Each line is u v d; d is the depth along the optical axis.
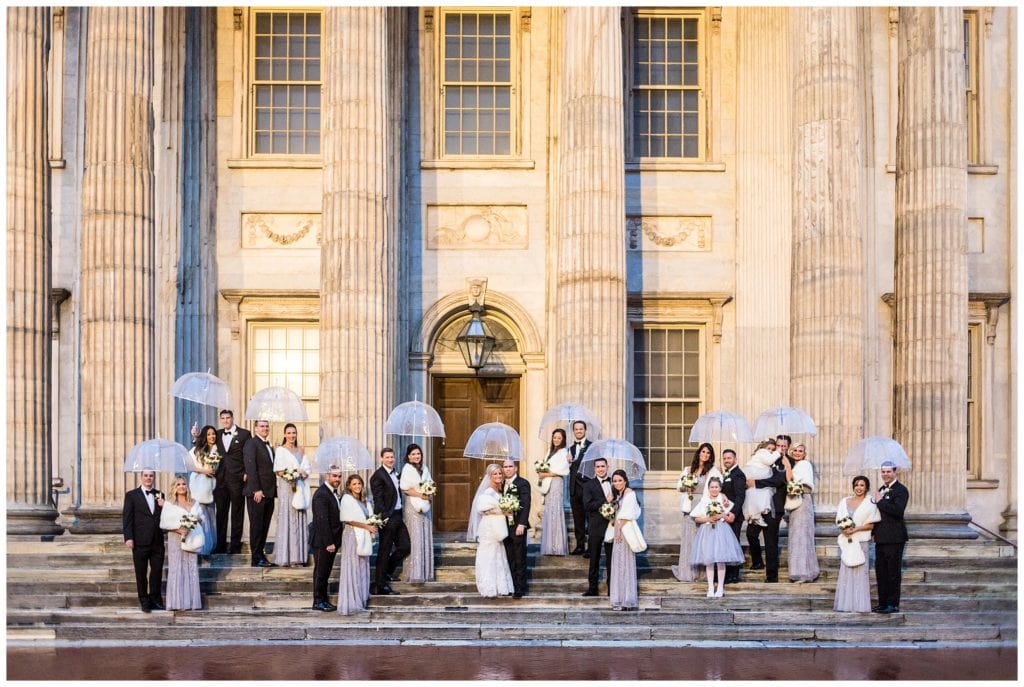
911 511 23.94
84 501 23.11
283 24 28.69
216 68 28.59
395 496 20.55
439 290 28.36
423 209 28.52
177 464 19.81
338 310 24.16
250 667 16.52
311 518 21.62
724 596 20.30
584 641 18.91
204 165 28.25
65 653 17.89
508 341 28.64
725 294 28.25
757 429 21.41
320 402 24.31
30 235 23.48
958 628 19.56
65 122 28.31
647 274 28.38
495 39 28.80
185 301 27.88
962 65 24.69
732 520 20.33
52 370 25.39
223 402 21.77
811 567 21.09
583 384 24.34
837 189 23.72
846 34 23.97
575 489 22.25
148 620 19.48
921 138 24.50
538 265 28.42
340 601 19.61
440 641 18.91
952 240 24.23
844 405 23.48
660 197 28.55
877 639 19.33
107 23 23.73
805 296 23.83
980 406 28.64
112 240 23.39
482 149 28.75
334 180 24.38
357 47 24.50
